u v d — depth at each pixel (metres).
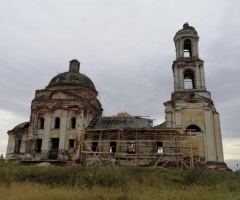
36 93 37.78
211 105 32.47
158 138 31.20
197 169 25.75
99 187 18.03
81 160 31.56
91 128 33.69
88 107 34.78
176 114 32.28
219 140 31.48
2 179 21.39
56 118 34.16
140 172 23.34
